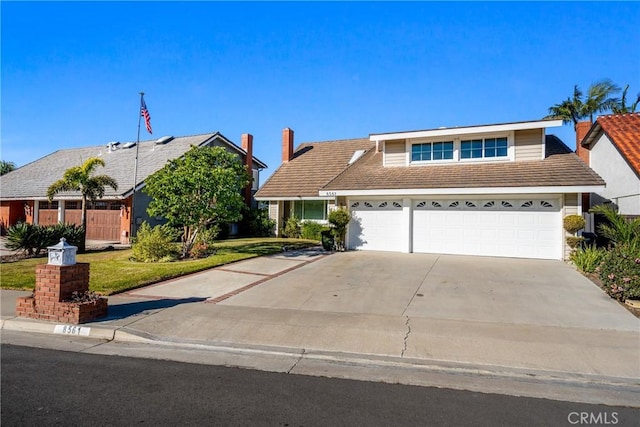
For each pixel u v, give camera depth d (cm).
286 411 401
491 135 1623
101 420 375
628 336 623
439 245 1547
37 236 1518
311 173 2452
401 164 1781
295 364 541
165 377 486
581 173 1371
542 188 1339
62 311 690
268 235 2420
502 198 1462
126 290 939
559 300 851
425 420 388
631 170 1430
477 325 681
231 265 1273
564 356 548
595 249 1223
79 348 596
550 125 1505
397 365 533
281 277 1094
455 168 1630
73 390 443
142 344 621
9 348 594
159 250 1369
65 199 2248
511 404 426
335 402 424
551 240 1397
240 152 2727
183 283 1020
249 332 652
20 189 2600
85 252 1670
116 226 2170
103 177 1691
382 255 1504
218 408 405
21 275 1091
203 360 551
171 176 1369
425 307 798
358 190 1609
